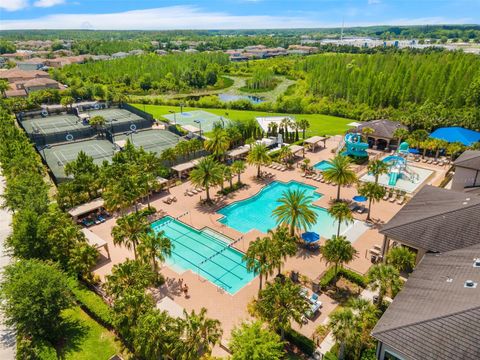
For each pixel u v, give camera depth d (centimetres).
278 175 6612
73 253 3659
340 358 2622
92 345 2930
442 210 3656
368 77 11419
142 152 6481
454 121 8094
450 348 2125
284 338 2900
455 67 10206
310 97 12962
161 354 2489
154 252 3444
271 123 8675
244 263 4141
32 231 3772
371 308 2694
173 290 3606
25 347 2855
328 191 5888
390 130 7769
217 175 5350
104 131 9294
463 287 2555
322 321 3106
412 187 5866
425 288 2734
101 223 4962
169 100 13662
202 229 4819
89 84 14450
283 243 3372
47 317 2844
